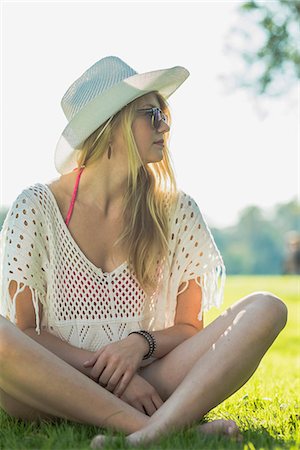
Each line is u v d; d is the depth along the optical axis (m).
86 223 3.58
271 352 8.27
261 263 80.81
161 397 3.39
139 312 3.60
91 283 3.54
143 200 3.62
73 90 3.78
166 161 3.71
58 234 3.55
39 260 3.51
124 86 3.47
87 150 3.59
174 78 3.68
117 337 3.55
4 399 3.31
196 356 3.34
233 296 16.34
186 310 3.69
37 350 3.06
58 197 3.60
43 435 3.07
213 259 3.73
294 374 5.80
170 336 3.49
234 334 3.17
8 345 3.03
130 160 3.52
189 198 3.78
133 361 3.31
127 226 3.57
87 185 3.59
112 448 2.81
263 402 4.08
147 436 2.93
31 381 3.05
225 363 3.12
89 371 3.36
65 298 3.52
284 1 18.11
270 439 3.09
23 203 3.50
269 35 18.28
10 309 3.45
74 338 3.51
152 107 3.59
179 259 3.70
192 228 3.73
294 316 12.81
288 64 18.42
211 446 2.84
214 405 3.14
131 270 3.60
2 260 3.48
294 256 35.34
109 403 3.08
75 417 3.12
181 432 2.96
